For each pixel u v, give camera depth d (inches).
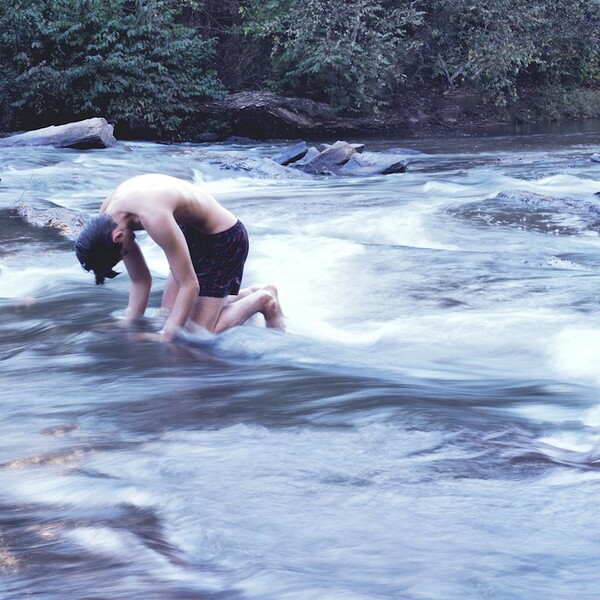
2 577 84.0
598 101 1247.5
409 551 90.4
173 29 1013.2
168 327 195.3
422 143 925.2
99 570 85.3
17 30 927.0
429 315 242.7
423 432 131.3
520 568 86.1
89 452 123.8
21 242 338.0
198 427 136.3
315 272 295.9
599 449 124.0
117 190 193.6
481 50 1098.1
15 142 733.9
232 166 653.9
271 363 183.8
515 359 202.8
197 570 85.7
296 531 95.5
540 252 334.0
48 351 191.9
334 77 1045.2
